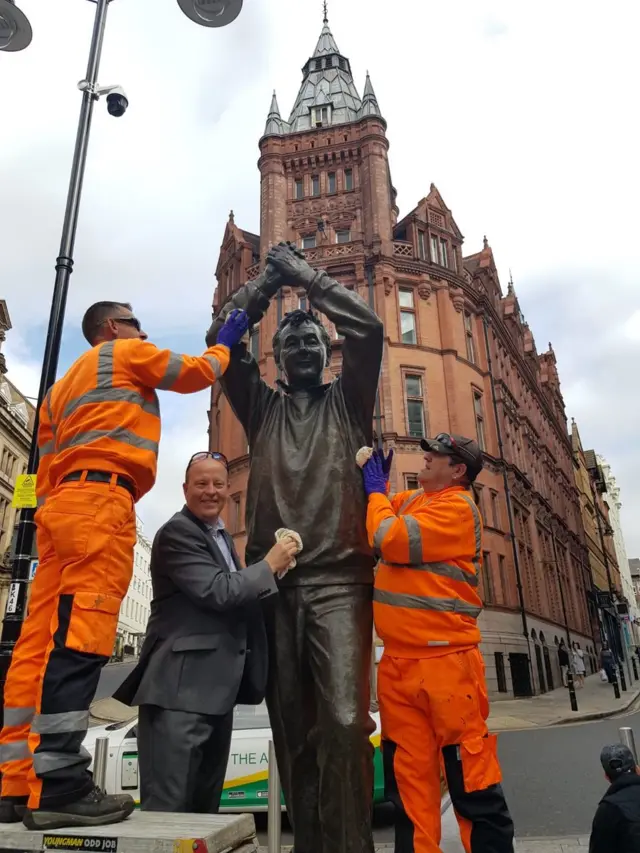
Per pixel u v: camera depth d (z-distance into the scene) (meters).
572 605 38.56
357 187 26.69
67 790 1.77
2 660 4.84
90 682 1.94
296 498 2.54
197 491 2.63
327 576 2.44
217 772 2.45
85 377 2.27
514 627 23.95
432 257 26.67
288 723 2.42
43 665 2.03
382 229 25.23
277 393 2.90
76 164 6.52
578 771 8.35
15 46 6.91
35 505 5.29
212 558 2.48
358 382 2.68
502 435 27.44
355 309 2.64
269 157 27.55
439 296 25.62
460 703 2.44
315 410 2.76
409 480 21.92
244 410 2.90
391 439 22.27
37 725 1.85
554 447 43.09
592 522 59.22
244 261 27.91
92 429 2.17
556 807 6.60
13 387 46.03
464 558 2.62
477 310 27.69
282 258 2.81
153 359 2.28
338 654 2.30
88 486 2.08
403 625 2.53
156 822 1.74
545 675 25.95
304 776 2.40
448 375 24.67
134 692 2.50
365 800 2.15
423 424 23.52
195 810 2.37
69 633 1.94
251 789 6.06
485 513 24.62
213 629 2.40
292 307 23.84
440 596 2.53
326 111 29.44
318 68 31.75
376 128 26.91
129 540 2.14
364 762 2.18
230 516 24.42
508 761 9.41
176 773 2.21
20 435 45.50
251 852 1.74
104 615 2.00
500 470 26.34
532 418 36.59
